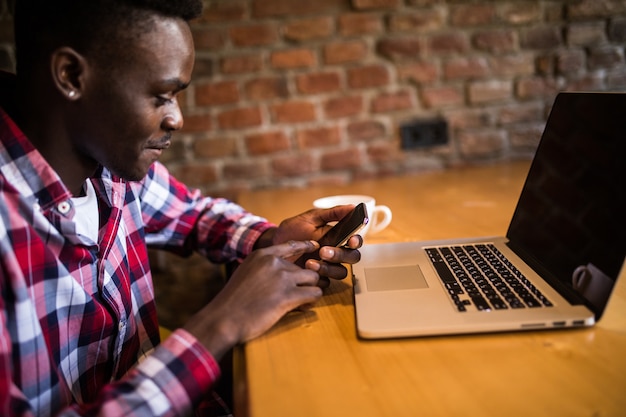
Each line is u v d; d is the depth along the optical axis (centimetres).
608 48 170
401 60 166
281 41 161
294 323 71
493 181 152
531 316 63
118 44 64
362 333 64
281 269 72
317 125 167
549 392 52
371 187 160
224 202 115
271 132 166
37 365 64
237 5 157
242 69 161
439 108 170
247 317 66
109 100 67
